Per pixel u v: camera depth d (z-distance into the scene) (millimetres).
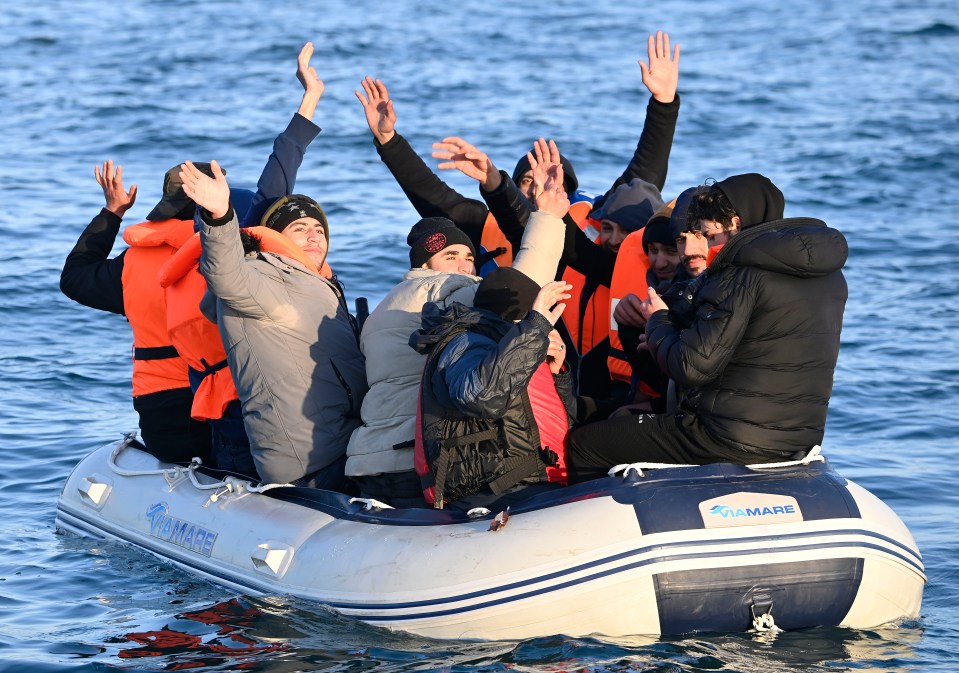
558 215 21000
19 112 79375
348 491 22688
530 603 18375
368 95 26234
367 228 52719
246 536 21688
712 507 18531
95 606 21047
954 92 89312
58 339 40062
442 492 19578
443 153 24484
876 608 18953
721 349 18375
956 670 17625
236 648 19016
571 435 20234
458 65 98625
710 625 18359
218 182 19875
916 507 26203
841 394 34625
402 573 19266
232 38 110188
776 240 18281
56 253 49281
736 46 111875
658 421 19531
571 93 87312
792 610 18469
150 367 24641
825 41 113125
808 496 18859
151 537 23500
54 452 30125
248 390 22094
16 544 24438
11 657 18859
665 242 22750
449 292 20953
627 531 18328
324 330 22078
